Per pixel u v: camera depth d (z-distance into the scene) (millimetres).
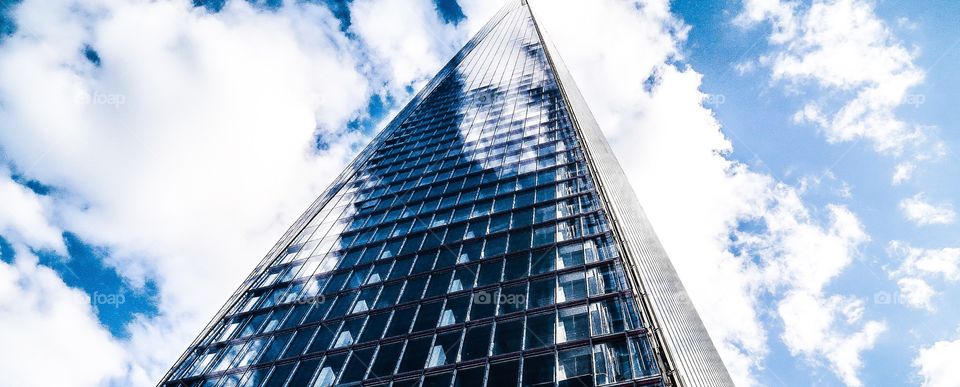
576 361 17594
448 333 21578
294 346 24328
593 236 26500
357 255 33406
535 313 21203
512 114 59219
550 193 34312
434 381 18781
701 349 37812
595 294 21344
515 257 26625
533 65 81312
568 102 55250
